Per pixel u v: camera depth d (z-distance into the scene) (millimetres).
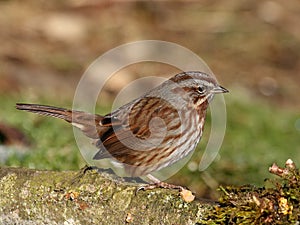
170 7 21078
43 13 20234
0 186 9094
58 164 11844
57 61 18250
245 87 18219
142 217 8539
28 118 14227
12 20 19766
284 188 8188
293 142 14891
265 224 7863
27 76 17281
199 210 8336
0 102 15336
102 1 20641
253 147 14258
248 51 19703
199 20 20609
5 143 12852
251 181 12406
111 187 8758
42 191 8922
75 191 8789
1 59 17938
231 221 7988
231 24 20516
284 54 19766
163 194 8586
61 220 8828
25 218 8984
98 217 8703
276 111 16719
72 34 19484
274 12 21094
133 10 20750
